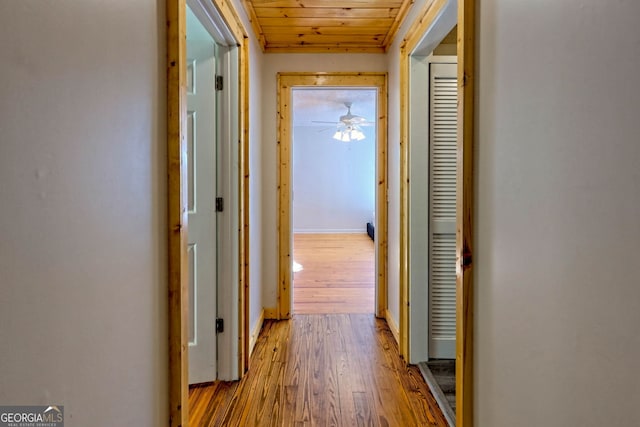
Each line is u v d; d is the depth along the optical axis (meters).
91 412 0.80
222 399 2.02
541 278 1.00
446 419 1.83
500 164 1.22
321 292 4.12
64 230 0.71
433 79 2.41
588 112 0.82
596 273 0.80
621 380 0.74
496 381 1.25
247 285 2.37
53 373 0.68
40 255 0.65
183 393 1.23
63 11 0.70
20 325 0.61
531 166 1.04
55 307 0.69
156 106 1.12
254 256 2.78
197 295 2.18
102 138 0.83
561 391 0.91
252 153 2.67
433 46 2.24
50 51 0.67
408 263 2.44
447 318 2.47
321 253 6.35
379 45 3.18
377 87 3.23
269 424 1.80
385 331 3.01
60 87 0.70
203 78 2.15
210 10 1.73
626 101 0.72
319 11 2.53
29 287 0.63
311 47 3.20
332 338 2.86
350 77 3.23
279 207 3.28
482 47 1.34
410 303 2.43
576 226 0.86
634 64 0.70
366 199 8.57
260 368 2.38
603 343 0.78
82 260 0.76
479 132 1.37
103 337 0.84
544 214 0.98
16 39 0.59
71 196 0.73
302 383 2.19
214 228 2.20
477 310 1.39
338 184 8.55
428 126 2.42
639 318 0.69
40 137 0.65
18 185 0.60
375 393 2.08
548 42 0.96
